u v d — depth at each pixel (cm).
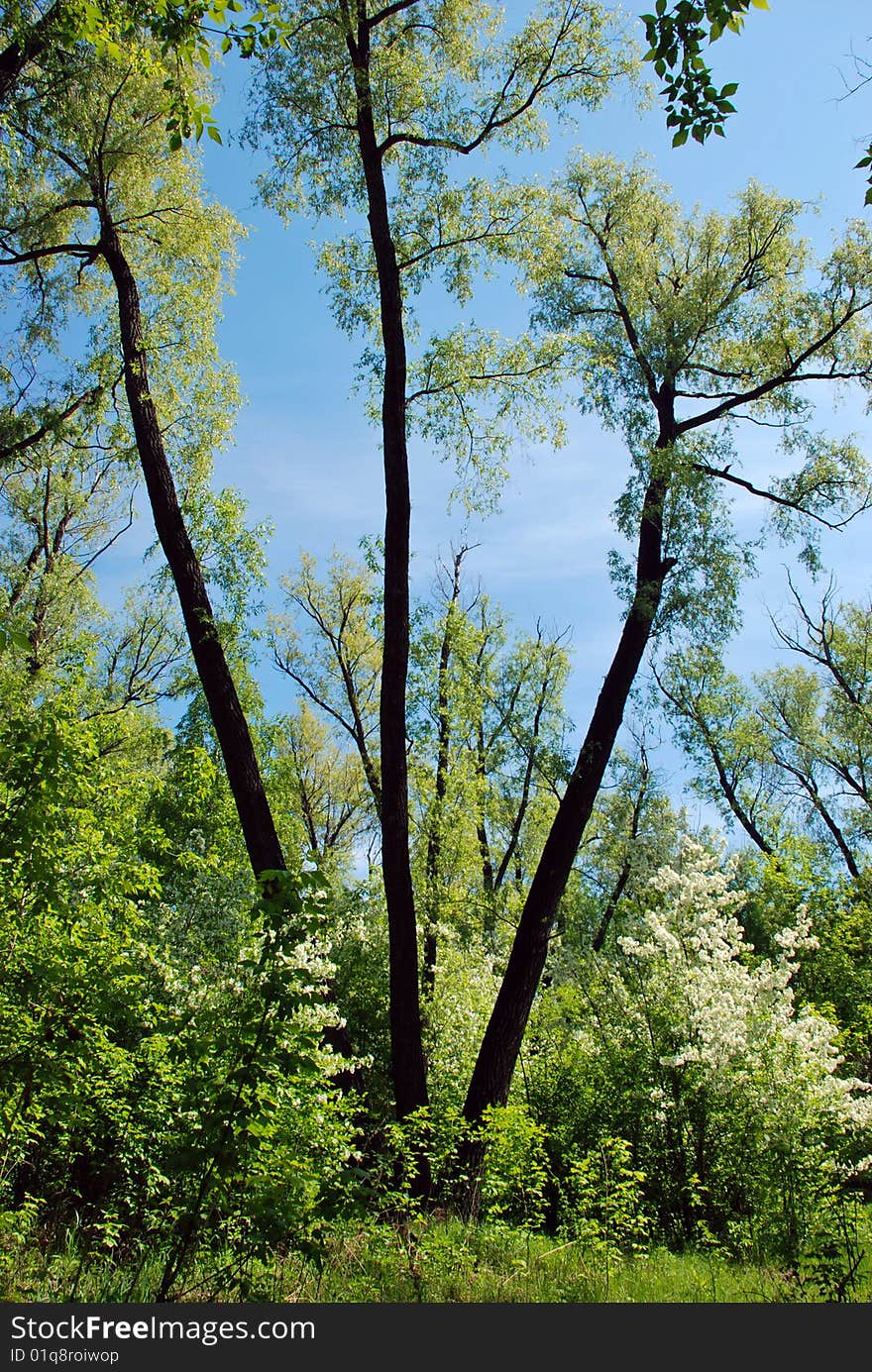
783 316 1401
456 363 1153
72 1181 780
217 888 1279
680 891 1227
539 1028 1428
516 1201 1093
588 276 1440
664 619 1232
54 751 584
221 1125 466
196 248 1516
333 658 2147
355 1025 1558
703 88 539
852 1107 1084
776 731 2569
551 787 1961
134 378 1182
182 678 2084
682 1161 1091
